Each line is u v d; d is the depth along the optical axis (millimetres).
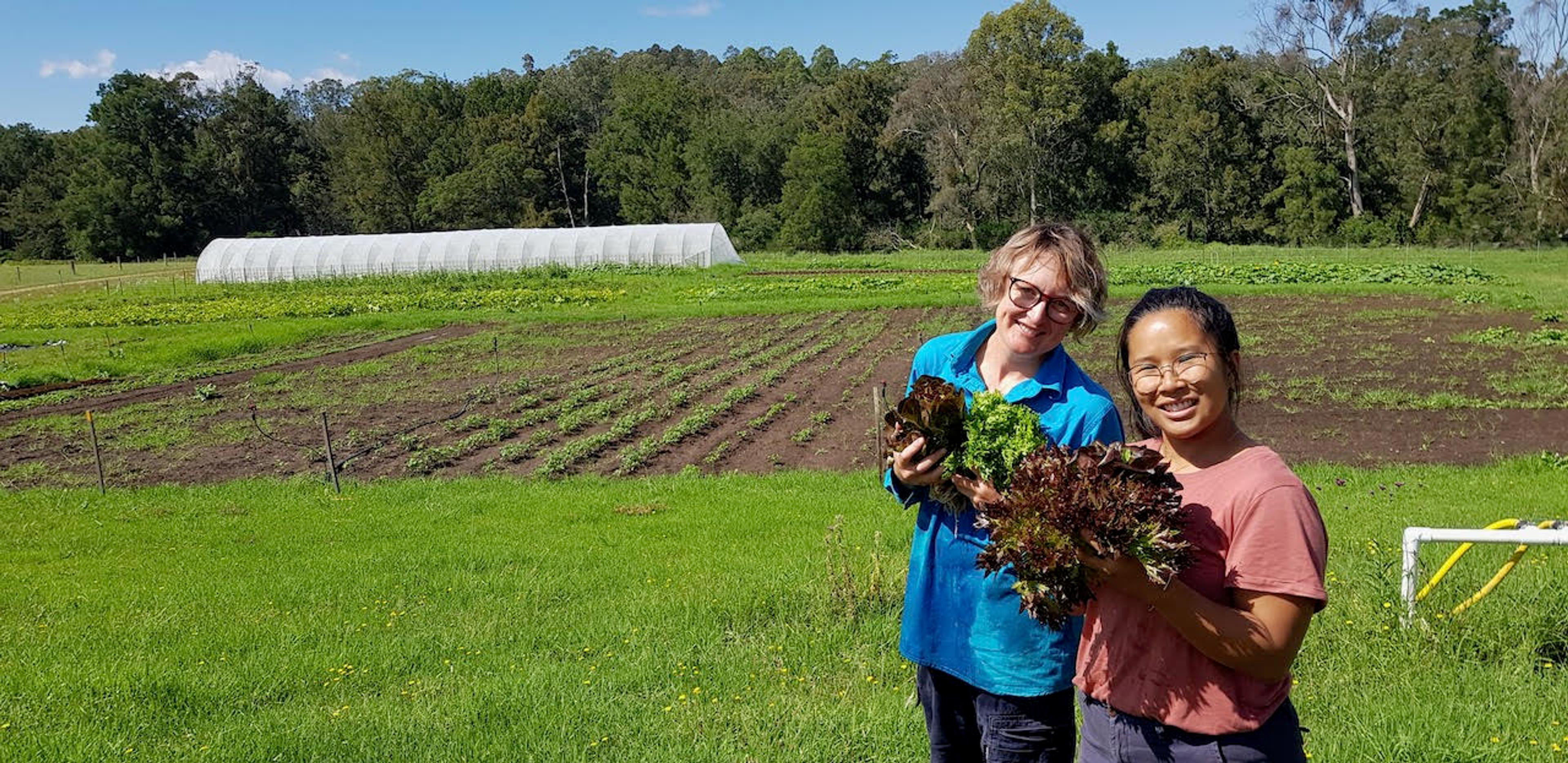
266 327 30438
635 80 89562
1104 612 2734
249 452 15305
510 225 80562
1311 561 2398
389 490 12414
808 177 68812
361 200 83625
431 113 85812
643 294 38094
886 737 4457
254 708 5418
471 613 7199
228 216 88438
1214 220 63406
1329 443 13297
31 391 21203
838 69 113188
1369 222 58062
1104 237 63031
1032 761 3254
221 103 90062
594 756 4500
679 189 77438
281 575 8547
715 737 4598
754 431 15398
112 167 82812
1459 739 4129
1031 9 63625
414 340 28141
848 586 6566
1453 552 7418
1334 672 5043
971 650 3256
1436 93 57312
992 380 3445
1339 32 60000
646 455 14109
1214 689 2520
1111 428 3287
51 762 4660
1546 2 54406
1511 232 53719
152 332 30625
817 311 30844
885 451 3186
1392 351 19500
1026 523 2486
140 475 14070
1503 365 17641
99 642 6840
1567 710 4410
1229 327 2584
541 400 18562
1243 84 61844
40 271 68125
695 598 7070
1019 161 63844
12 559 9570
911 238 70875
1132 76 67375
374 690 5707
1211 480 2598
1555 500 9625
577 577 8102
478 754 4535
